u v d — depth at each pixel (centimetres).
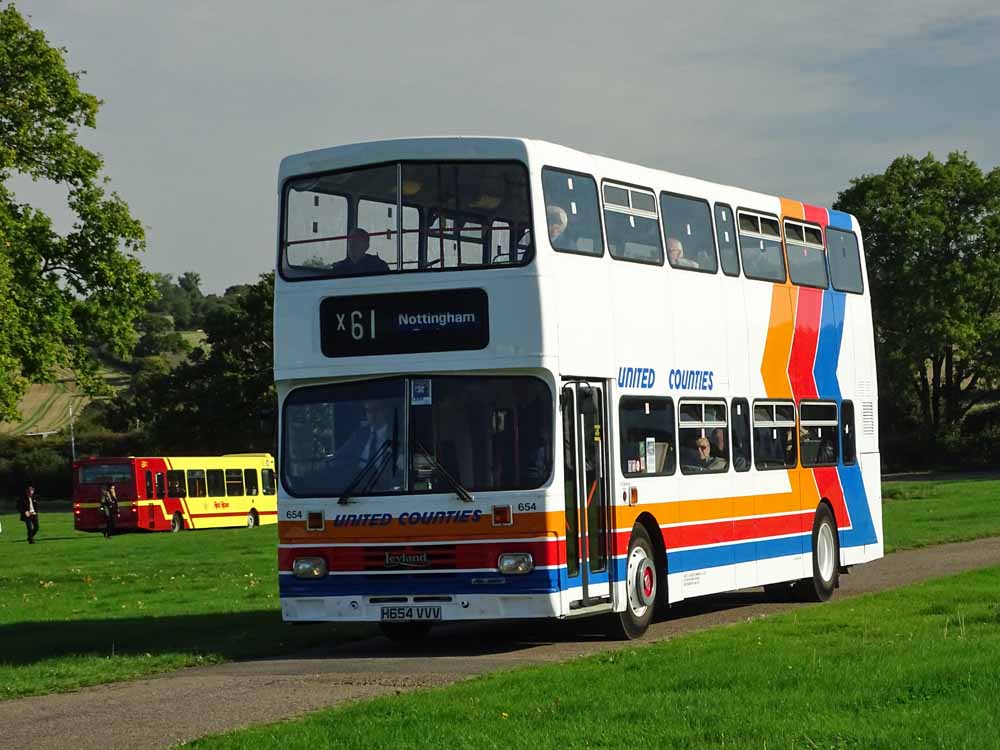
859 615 1880
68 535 7631
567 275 1872
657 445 2052
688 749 1052
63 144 5584
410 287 1847
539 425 1802
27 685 1661
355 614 1827
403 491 1814
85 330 5631
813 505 2491
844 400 2659
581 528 1847
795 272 2528
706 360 2206
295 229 1914
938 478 9050
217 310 11225
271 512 9275
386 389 1847
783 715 1162
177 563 4162
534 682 1396
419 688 1460
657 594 2041
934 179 10038
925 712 1149
